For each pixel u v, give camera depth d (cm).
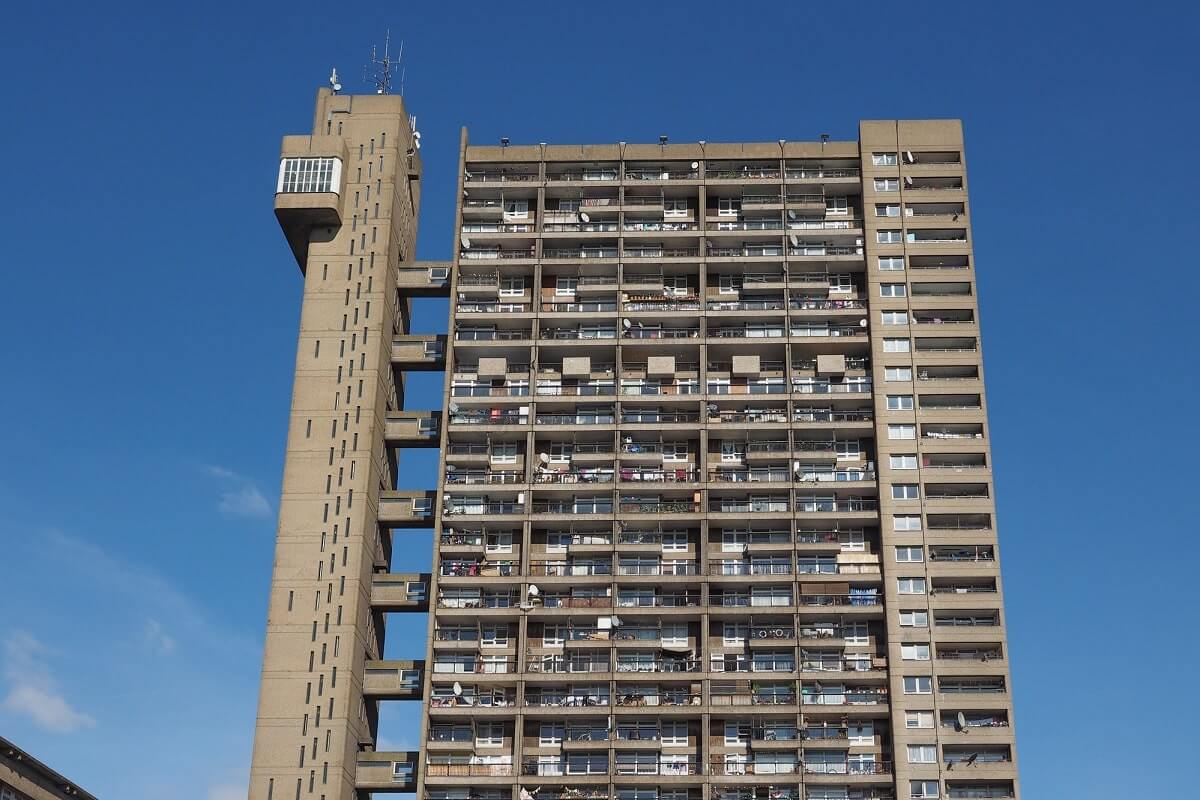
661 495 12406
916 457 12350
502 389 12825
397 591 12262
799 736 11462
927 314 12925
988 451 12338
